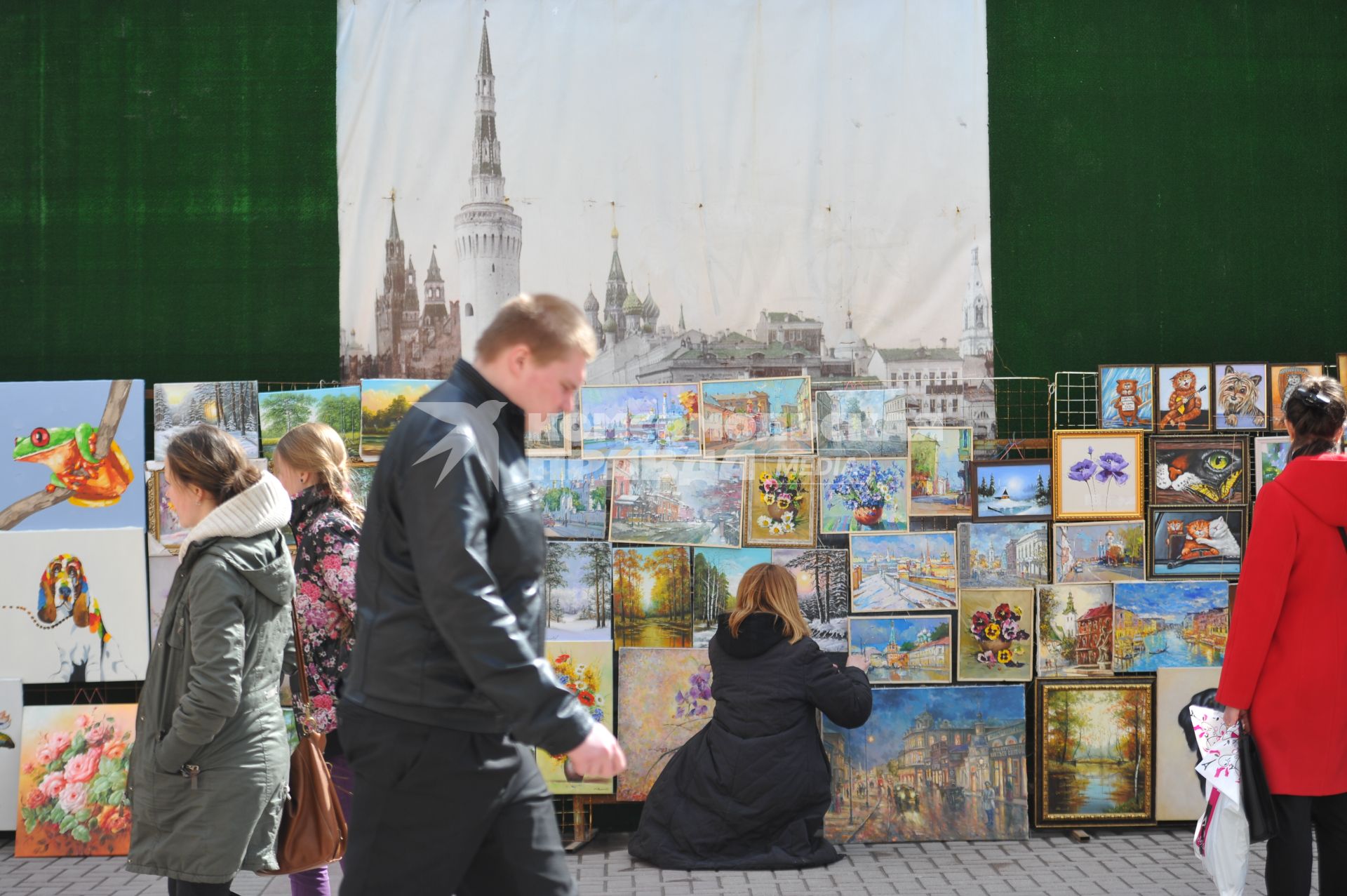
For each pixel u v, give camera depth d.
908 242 4.96
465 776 2.14
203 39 5.09
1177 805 4.74
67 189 5.09
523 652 2.01
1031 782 4.89
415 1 4.96
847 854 4.53
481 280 4.94
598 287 4.95
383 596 2.16
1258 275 5.03
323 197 5.07
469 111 4.95
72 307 5.09
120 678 4.70
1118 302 5.06
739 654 4.38
